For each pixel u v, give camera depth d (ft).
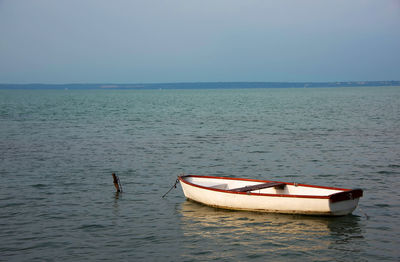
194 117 236.43
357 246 48.03
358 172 86.48
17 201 66.69
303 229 53.26
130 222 56.80
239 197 60.08
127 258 45.52
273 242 49.39
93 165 96.07
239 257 45.65
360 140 132.46
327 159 101.04
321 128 169.07
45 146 124.47
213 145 125.80
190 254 46.44
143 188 75.41
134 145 126.52
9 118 229.45
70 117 238.27
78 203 65.77
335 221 55.88
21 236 51.67
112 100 551.18
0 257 45.70
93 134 155.22
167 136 148.46
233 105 380.17
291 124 187.42
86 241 50.19
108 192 72.54
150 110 308.81
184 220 57.47
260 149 117.29
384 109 283.18
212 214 59.88
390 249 47.16
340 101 432.66
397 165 92.38
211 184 69.46
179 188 75.51
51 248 48.11
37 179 81.92
